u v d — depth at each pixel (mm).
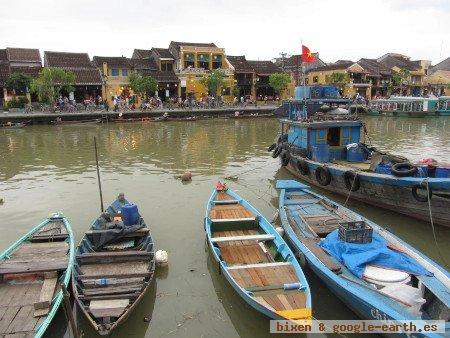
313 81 57719
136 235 8922
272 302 6367
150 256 7805
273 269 7367
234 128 32906
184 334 6461
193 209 12070
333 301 7211
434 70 75500
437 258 9008
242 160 19703
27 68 40062
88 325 6504
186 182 15352
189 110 39156
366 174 11352
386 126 35531
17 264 7445
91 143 24719
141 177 16141
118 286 6809
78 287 6754
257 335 6465
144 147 23312
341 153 14727
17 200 13242
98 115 35250
